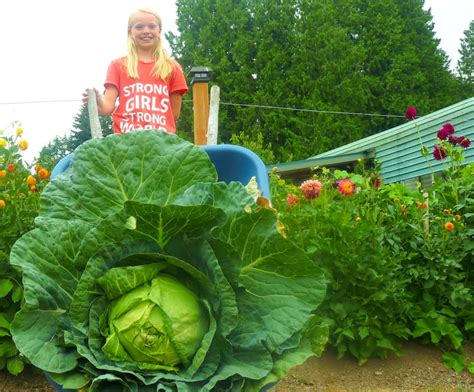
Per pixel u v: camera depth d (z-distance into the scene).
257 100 30.33
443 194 4.82
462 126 11.30
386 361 4.00
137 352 1.39
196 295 1.47
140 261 1.49
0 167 3.71
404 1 35.12
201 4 33.25
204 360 1.42
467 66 47.34
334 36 31.02
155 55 3.85
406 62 32.34
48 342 1.40
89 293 1.42
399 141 13.67
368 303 3.79
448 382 3.76
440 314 4.28
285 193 4.34
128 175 1.66
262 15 32.12
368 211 4.08
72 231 1.52
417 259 4.34
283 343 1.52
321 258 3.73
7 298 3.42
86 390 1.40
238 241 1.51
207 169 1.69
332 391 3.49
